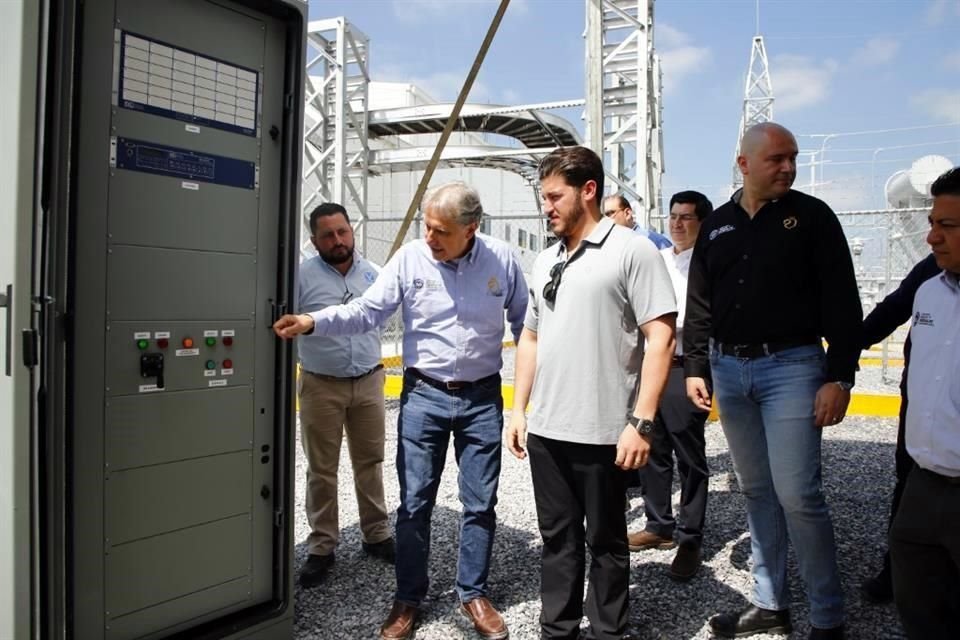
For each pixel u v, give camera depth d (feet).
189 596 6.90
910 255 28.60
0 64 5.63
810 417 7.08
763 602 7.82
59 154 5.49
